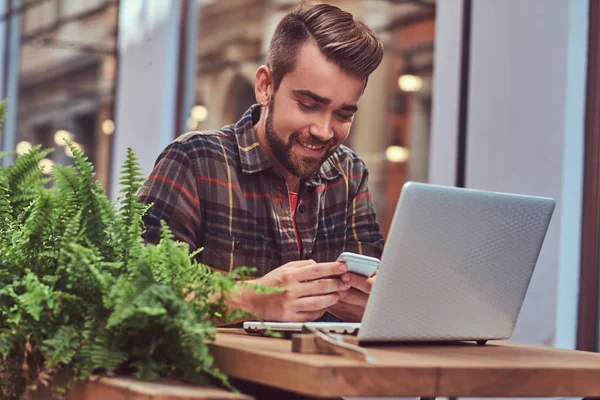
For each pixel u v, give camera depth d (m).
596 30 3.29
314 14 1.78
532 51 3.44
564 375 1.25
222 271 1.92
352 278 1.58
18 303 1.32
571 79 3.32
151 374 1.22
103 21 5.97
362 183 2.17
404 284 1.36
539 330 3.32
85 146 6.51
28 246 1.42
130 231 1.40
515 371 1.21
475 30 3.66
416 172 6.07
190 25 5.20
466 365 1.18
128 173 1.45
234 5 7.49
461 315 1.46
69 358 1.22
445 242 1.38
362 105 6.42
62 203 1.41
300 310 1.55
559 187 3.31
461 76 3.71
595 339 3.27
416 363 1.16
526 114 3.45
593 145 3.28
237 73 7.52
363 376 1.10
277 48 1.82
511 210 1.46
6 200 1.58
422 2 4.88
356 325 1.43
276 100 1.82
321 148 1.83
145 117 5.26
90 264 1.28
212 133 2.01
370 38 1.78
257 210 1.97
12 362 1.34
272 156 1.98
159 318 1.25
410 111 5.92
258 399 1.61
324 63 1.75
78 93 6.63
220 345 1.29
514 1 3.50
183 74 5.18
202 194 1.93
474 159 3.63
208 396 1.10
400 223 1.33
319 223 2.06
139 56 5.34
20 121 7.01
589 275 3.27
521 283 1.53
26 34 6.93
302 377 1.10
